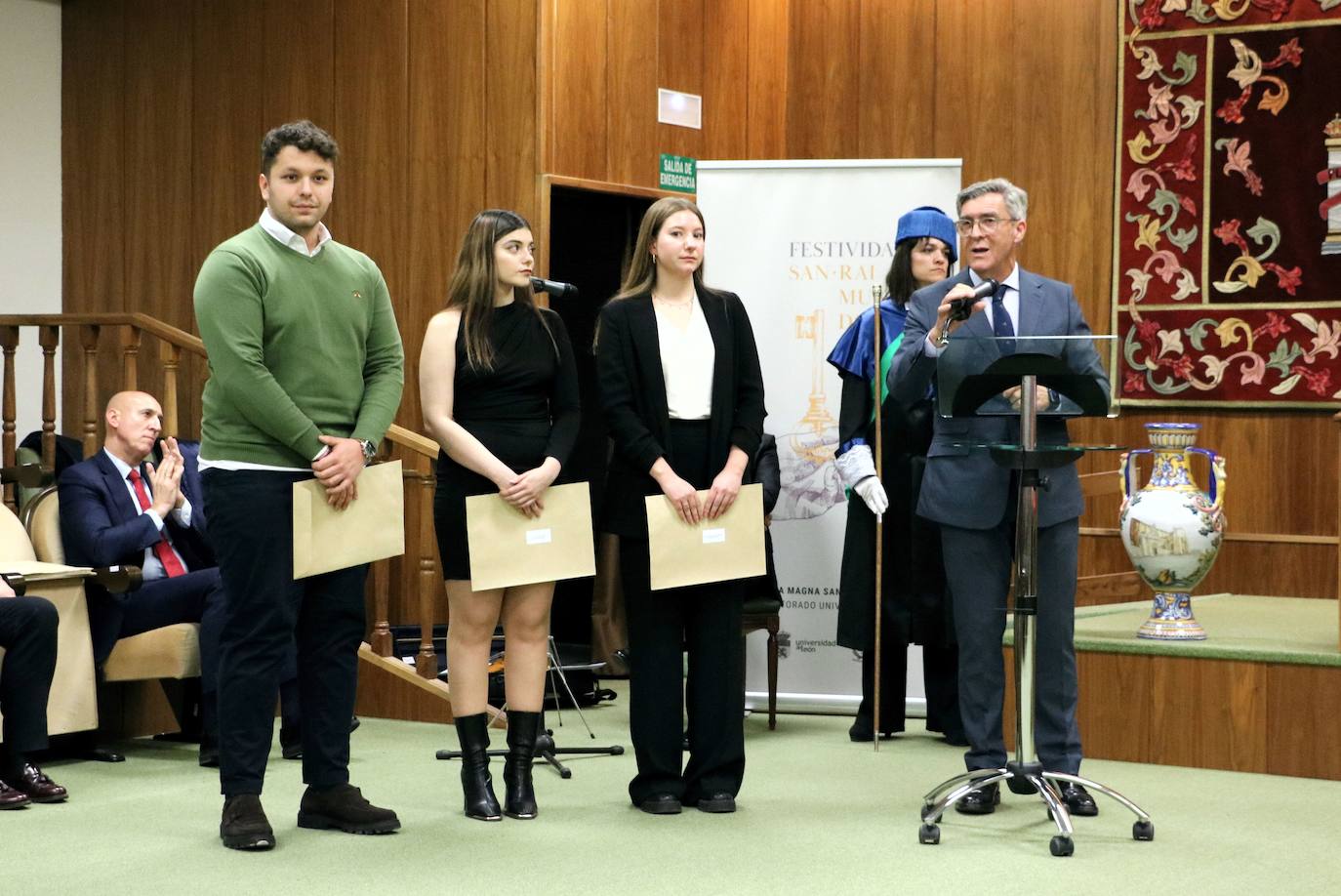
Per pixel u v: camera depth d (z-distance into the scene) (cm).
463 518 388
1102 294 684
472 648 394
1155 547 504
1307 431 653
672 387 400
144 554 507
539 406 396
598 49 652
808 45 730
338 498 363
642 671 399
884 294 556
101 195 726
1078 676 496
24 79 722
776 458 546
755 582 536
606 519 404
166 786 438
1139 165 675
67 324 563
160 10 709
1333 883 331
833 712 565
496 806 389
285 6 680
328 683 377
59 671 462
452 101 646
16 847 361
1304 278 651
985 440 393
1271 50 654
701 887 324
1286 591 655
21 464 586
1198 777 461
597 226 693
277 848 357
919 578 502
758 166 568
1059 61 688
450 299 394
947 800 373
